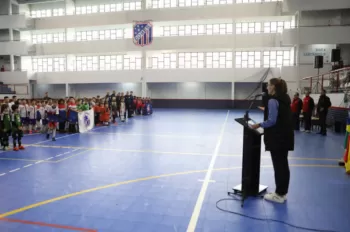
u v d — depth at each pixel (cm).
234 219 384
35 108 1255
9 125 843
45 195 477
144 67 2783
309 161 707
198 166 657
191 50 2756
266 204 436
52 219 387
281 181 438
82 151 832
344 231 351
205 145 919
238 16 2503
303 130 1263
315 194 479
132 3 2833
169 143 958
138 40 2691
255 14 2472
